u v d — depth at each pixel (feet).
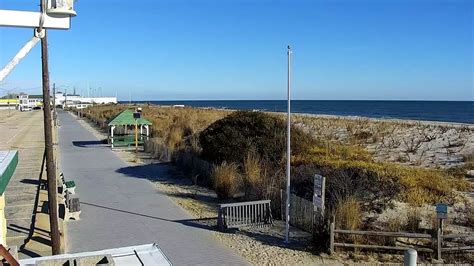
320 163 62.54
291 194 51.78
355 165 60.08
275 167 67.77
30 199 63.36
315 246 42.57
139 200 62.80
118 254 23.65
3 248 18.49
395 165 74.38
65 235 46.60
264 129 75.61
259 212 50.75
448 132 136.77
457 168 79.30
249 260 39.91
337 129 147.43
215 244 44.27
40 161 103.35
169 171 86.07
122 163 97.19
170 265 22.35
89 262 22.52
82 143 138.82
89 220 52.44
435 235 40.19
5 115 329.72
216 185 65.98
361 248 41.24
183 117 180.34
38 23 17.08
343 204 46.26
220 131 76.07
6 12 16.74
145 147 119.24
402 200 56.44
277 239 45.85
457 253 40.24
